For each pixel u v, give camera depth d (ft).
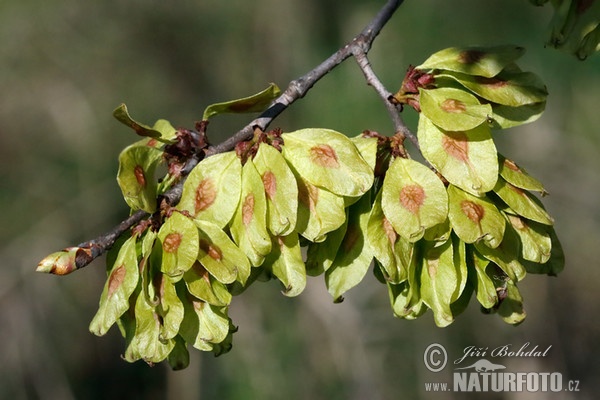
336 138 6.91
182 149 7.55
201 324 6.91
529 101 7.29
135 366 20.81
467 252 6.93
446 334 19.75
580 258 20.54
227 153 7.02
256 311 20.08
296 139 6.95
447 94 7.12
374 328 19.67
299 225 6.76
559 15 8.69
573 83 19.01
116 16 21.65
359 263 7.02
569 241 20.52
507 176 6.82
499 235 6.59
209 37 21.33
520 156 20.06
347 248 7.06
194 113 21.50
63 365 20.61
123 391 20.72
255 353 19.81
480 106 6.92
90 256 6.93
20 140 21.22
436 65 7.43
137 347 6.79
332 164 6.81
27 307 20.58
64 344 20.79
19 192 21.03
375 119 18.10
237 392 19.66
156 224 6.98
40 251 20.75
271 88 7.27
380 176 7.17
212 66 21.45
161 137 7.63
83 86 21.49
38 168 21.18
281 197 6.64
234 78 21.22
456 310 7.14
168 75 21.63
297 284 6.79
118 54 21.63
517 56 7.43
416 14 18.57
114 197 21.20
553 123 19.53
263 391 19.53
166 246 6.74
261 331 19.94
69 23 21.56
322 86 18.81
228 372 19.85
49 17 21.43
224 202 6.89
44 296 20.76
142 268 6.68
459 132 6.92
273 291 20.16
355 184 6.73
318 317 19.83
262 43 20.85
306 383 19.52
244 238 6.75
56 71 21.44
